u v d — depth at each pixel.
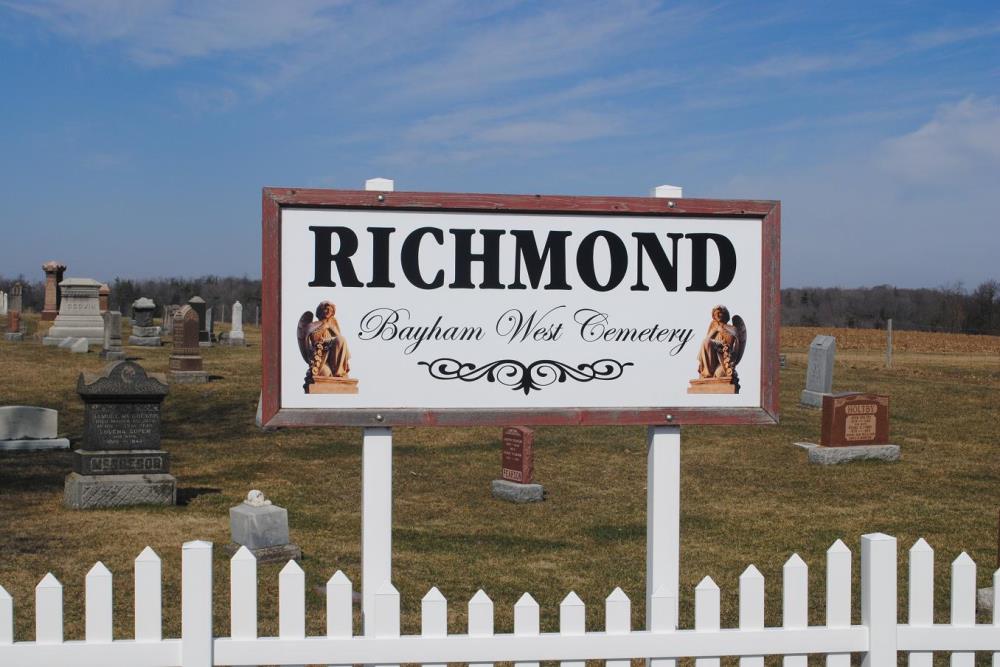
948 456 21.34
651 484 6.36
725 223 6.40
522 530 14.32
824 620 9.57
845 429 20.50
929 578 5.42
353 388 6.04
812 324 101.62
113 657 4.83
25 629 8.66
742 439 23.12
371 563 5.98
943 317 94.81
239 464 19.98
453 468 19.95
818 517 15.33
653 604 5.18
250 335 57.84
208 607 4.88
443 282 6.13
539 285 6.22
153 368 35.81
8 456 19.78
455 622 9.41
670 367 6.36
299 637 4.95
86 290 43.97
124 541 12.60
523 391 6.21
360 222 6.05
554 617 9.59
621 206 6.27
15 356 37.69
